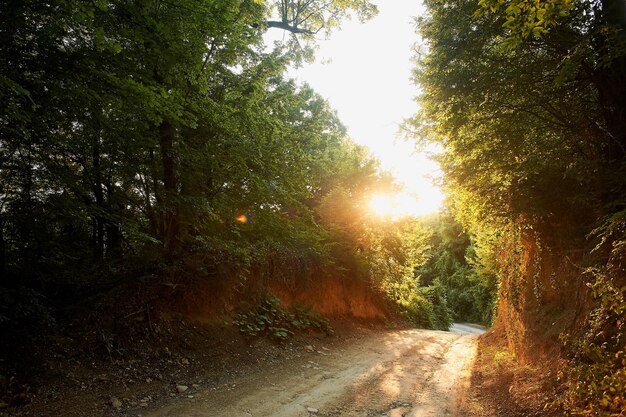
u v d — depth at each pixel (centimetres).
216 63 905
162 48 643
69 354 632
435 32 833
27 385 537
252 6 1034
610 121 654
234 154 927
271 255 1308
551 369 568
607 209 604
